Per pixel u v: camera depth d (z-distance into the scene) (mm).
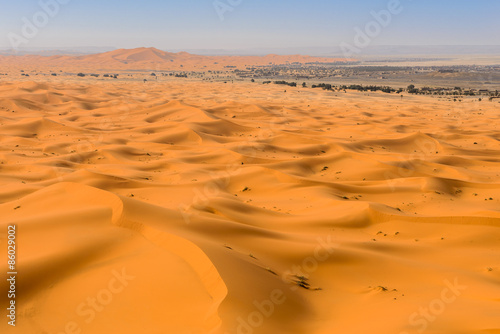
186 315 16453
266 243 26891
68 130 100688
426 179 52938
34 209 32719
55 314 17594
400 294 21094
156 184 48688
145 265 21047
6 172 58938
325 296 21016
